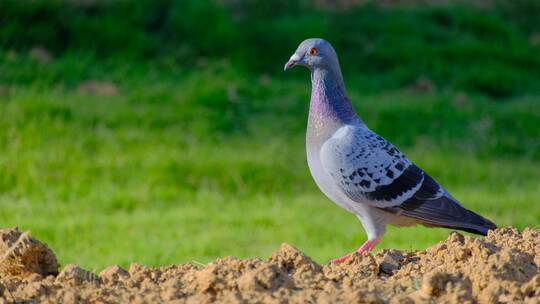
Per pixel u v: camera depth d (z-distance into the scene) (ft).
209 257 37.06
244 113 59.36
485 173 53.42
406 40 74.02
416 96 66.54
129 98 59.11
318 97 27.91
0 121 53.11
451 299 19.04
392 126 59.52
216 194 48.32
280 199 47.98
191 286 20.45
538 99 69.26
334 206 46.52
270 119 58.95
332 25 74.08
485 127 61.31
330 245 39.40
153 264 35.88
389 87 68.85
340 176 27.25
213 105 59.36
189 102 59.16
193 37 67.87
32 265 23.08
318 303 18.67
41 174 48.65
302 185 50.34
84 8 67.62
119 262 36.24
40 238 40.09
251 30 70.69
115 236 40.57
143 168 49.83
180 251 38.04
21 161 49.34
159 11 69.10
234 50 67.67
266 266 20.27
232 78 63.57
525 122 62.85
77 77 61.26
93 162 50.16
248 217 43.60
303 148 55.21
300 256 22.27
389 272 22.62
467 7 81.82
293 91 63.57
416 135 59.16
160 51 66.18
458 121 61.62
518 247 22.70
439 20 79.00
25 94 57.21
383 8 79.15
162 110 57.67
